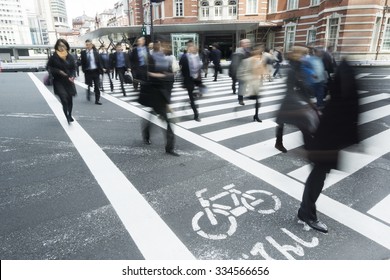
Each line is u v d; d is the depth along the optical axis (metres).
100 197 3.59
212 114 8.08
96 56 9.21
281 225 3.02
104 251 2.64
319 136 2.64
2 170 4.38
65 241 2.77
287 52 3.69
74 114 8.12
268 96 11.02
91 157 4.92
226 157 4.91
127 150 5.26
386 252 2.62
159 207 3.36
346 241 2.77
